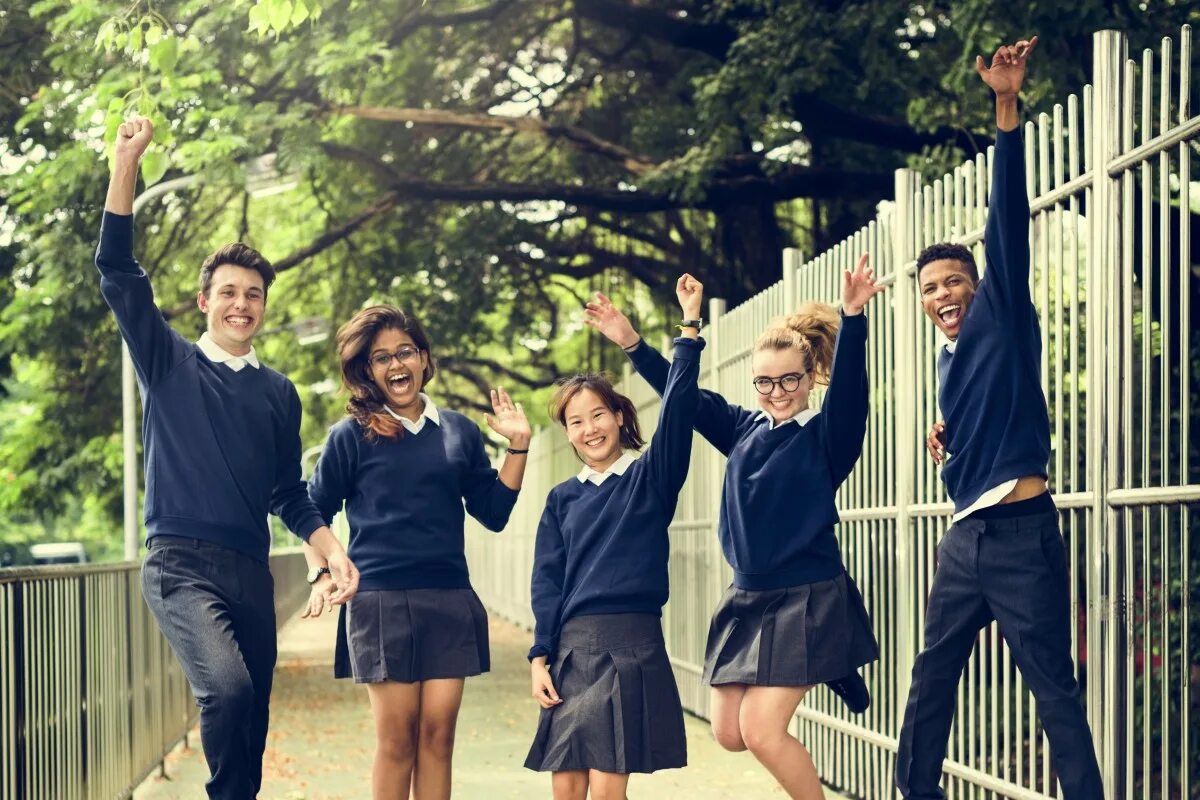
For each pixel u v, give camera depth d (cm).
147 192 1764
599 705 575
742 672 567
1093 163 568
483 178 2227
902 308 761
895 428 795
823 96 1666
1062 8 1219
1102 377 559
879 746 811
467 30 2073
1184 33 516
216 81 1723
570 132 1895
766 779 945
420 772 607
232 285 556
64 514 2494
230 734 511
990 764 693
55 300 2053
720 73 1595
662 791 902
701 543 1247
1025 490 519
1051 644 514
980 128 1538
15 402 2425
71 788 742
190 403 545
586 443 605
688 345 595
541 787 956
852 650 566
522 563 3005
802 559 569
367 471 604
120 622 902
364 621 596
